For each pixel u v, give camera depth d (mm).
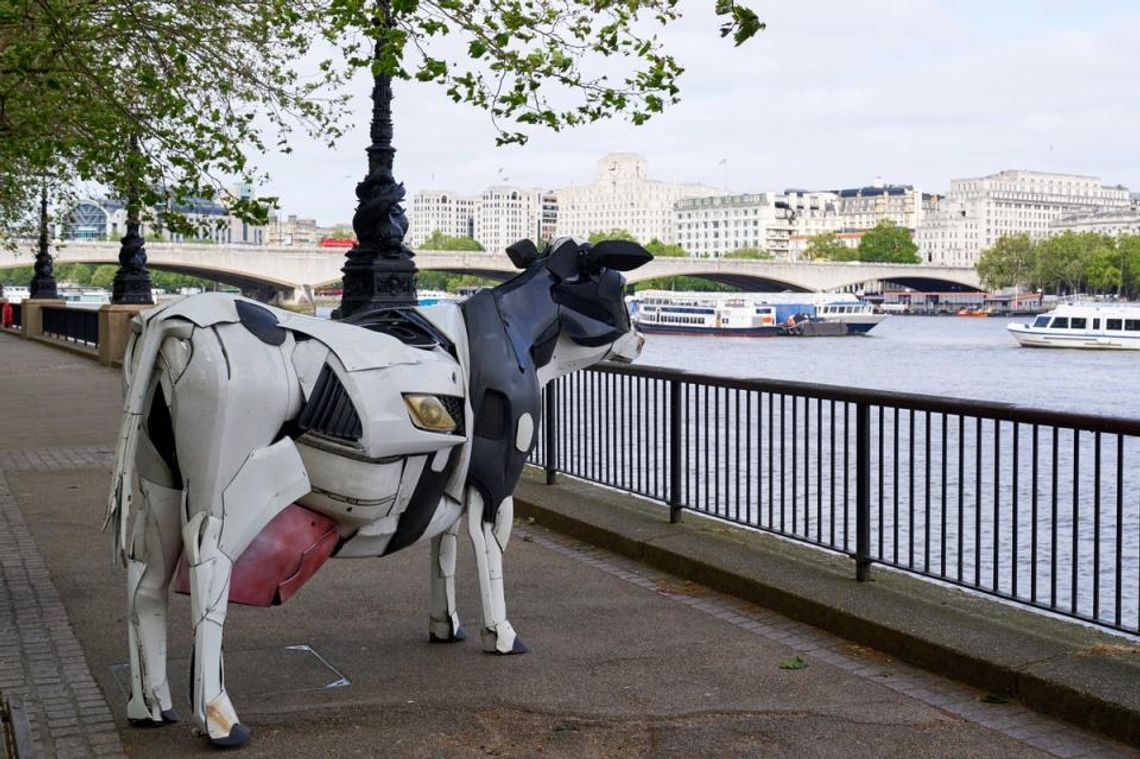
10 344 36312
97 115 13289
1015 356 77000
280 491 4465
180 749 4648
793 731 4906
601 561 8023
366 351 4699
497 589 5805
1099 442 5539
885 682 5531
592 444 9945
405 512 4926
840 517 13078
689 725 4969
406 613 6648
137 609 4773
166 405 4527
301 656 5863
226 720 4586
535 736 4848
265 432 4430
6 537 8680
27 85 13852
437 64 9930
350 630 6316
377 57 10656
